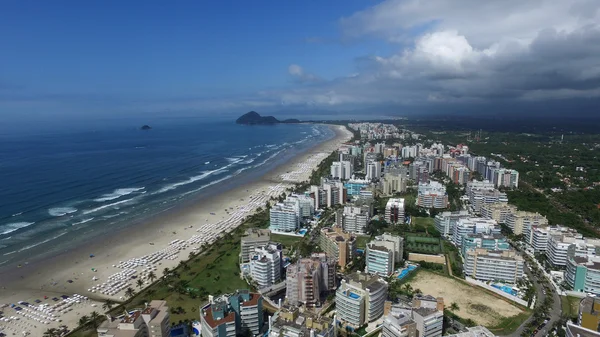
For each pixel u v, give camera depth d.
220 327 177.00
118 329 168.12
